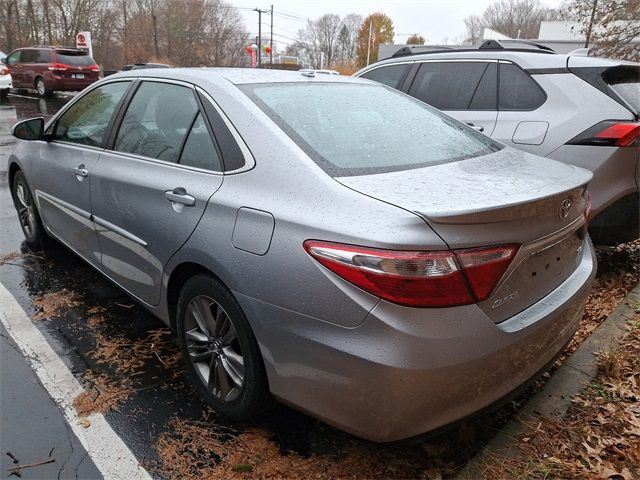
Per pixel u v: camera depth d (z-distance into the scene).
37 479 2.18
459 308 1.86
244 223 2.23
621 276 4.38
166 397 2.73
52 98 19.03
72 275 4.20
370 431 1.94
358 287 1.86
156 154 2.92
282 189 2.18
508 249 1.95
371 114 2.82
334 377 1.95
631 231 3.93
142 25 50.19
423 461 2.33
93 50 46.19
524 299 2.13
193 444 2.40
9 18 39.94
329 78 3.13
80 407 2.63
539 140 4.17
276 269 2.07
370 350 1.84
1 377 2.85
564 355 3.16
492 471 2.22
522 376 2.17
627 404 2.65
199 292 2.53
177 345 3.22
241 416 2.45
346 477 2.23
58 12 43.53
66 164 3.72
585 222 2.53
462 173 2.30
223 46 57.50
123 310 3.64
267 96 2.64
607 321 3.49
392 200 1.93
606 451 2.35
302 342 2.01
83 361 3.03
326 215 1.99
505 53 4.62
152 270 2.86
